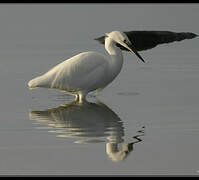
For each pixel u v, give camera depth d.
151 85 16.75
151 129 12.39
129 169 10.18
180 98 15.16
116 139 11.74
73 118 13.44
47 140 11.74
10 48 23.09
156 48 23.61
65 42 24.48
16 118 13.52
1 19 30.44
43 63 19.97
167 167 10.22
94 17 31.20
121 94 15.85
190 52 22.22
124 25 29.23
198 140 11.58
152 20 30.69
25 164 10.41
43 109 14.38
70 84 15.01
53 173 10.02
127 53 22.08
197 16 31.73
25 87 16.78
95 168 10.24
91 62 15.05
